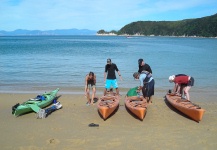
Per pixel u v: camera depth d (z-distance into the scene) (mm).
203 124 9703
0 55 38219
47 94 13281
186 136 8547
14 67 25203
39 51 47031
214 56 38688
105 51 48031
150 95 12164
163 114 10898
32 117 10508
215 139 8320
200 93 15227
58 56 37188
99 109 10234
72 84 17578
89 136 8539
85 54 40844
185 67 26266
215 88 16578
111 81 12930
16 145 7906
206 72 23047
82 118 10383
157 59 34062
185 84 12047
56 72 22312
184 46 71375
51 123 9781
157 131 8977
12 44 77188
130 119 10266
